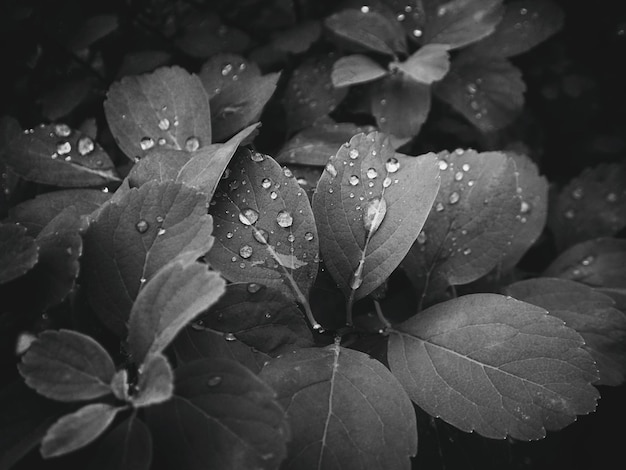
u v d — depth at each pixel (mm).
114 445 153
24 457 163
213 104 224
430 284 206
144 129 214
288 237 186
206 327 174
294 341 177
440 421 198
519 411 174
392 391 171
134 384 171
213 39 272
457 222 207
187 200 176
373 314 206
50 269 173
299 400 168
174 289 156
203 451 152
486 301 189
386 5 270
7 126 220
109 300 172
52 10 257
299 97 253
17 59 258
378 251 188
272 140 249
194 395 156
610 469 245
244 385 155
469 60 274
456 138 282
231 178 189
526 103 304
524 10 283
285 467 161
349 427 166
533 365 179
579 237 271
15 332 177
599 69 303
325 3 285
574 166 310
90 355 158
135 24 280
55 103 248
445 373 181
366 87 260
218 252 183
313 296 201
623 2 295
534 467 243
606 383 206
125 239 174
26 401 162
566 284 220
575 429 246
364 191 192
